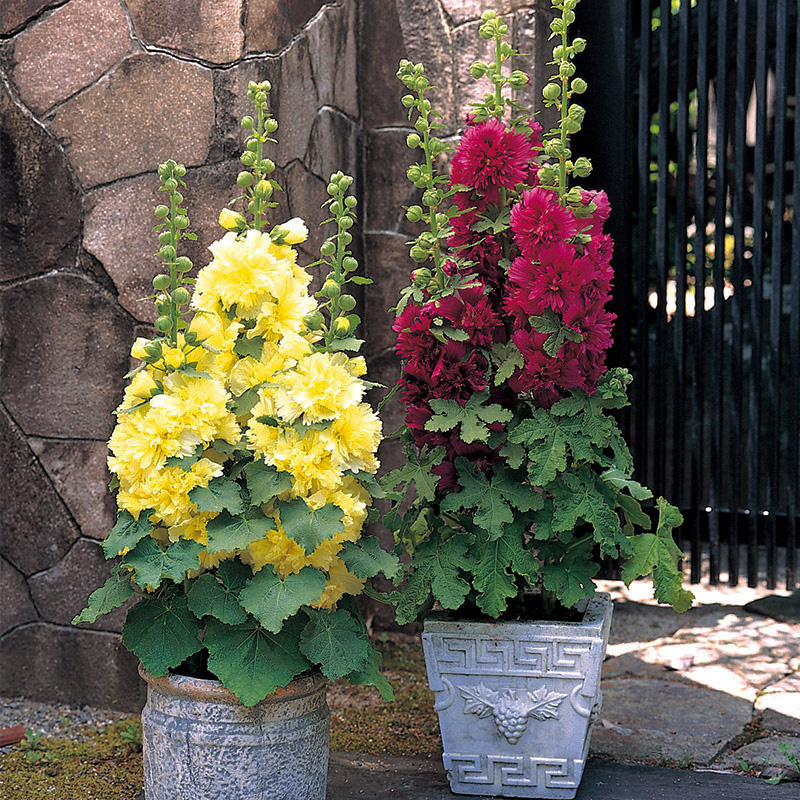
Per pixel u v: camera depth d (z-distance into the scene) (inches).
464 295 98.6
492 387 101.2
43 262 121.3
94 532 121.6
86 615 85.7
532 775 98.3
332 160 135.6
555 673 96.6
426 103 100.3
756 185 141.4
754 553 147.7
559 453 94.4
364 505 87.3
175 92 115.1
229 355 88.4
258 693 81.1
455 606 96.0
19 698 126.2
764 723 119.2
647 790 101.1
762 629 154.8
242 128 113.7
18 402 123.6
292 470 82.9
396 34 141.2
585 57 139.6
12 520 125.1
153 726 86.7
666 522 99.8
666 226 141.9
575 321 94.0
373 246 145.6
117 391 119.6
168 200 116.0
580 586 97.8
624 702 126.2
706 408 229.9
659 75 140.2
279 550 84.6
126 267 118.0
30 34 119.6
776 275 142.3
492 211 102.3
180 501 83.0
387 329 145.6
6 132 121.3
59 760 109.2
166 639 84.8
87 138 118.4
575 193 96.8
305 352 86.4
